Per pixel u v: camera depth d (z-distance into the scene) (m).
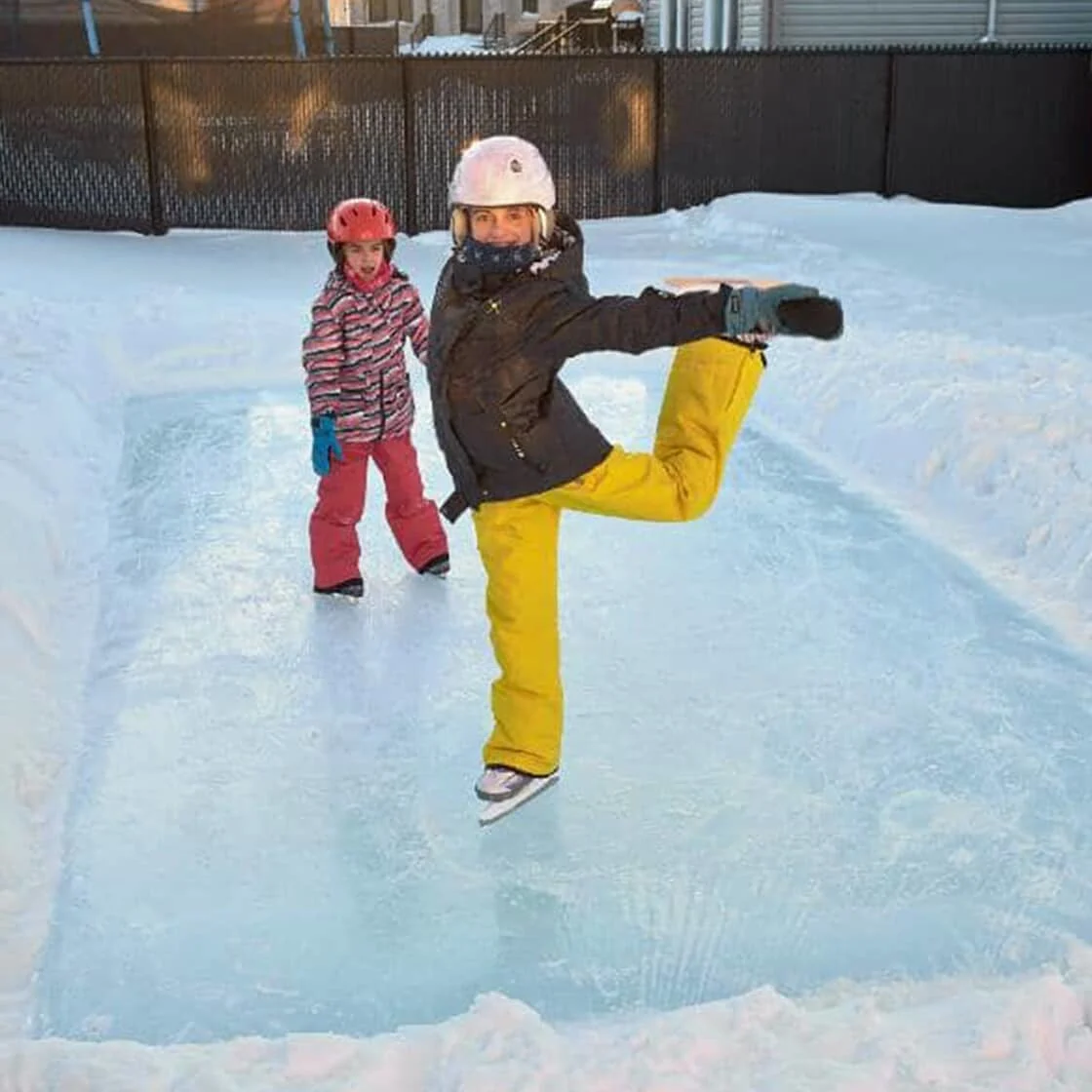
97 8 16.86
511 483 3.31
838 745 3.87
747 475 6.18
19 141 13.79
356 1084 2.39
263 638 4.59
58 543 5.12
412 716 4.08
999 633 4.53
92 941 3.05
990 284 10.33
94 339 7.89
